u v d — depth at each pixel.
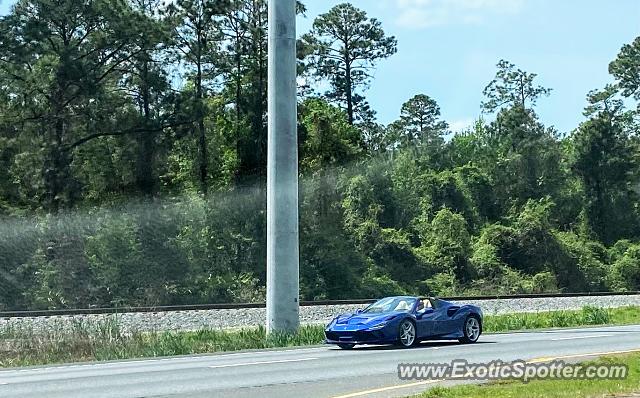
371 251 75.88
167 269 61.19
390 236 78.38
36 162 58.31
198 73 70.69
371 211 79.44
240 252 66.19
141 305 57.09
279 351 21.69
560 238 87.50
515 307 41.03
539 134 106.69
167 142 63.81
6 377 16.50
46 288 55.81
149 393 13.34
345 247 72.00
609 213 98.56
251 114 71.88
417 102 116.75
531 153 103.19
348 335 20.75
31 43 56.09
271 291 26.98
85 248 58.22
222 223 67.19
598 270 85.44
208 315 32.81
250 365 17.47
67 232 58.03
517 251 84.00
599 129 99.50
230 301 60.56
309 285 66.62
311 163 75.06
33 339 24.48
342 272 69.50
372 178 83.44
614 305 45.19
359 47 98.69
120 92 63.84
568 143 110.31
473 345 21.48
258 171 71.31
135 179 64.81
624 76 103.81
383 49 99.31
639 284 85.44
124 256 59.19
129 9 59.75
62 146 60.16
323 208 74.00
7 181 59.84
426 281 75.81
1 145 58.09
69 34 59.94
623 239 96.25
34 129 58.81
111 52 60.91
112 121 61.56
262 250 66.75
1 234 56.78
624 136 100.81
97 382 15.04
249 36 71.25
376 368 16.39
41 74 57.53
